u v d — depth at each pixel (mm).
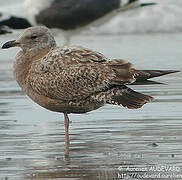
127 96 11859
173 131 13336
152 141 12570
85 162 11328
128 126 13852
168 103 16016
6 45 12992
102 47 26031
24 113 15312
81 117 14867
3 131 13633
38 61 12562
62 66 12227
